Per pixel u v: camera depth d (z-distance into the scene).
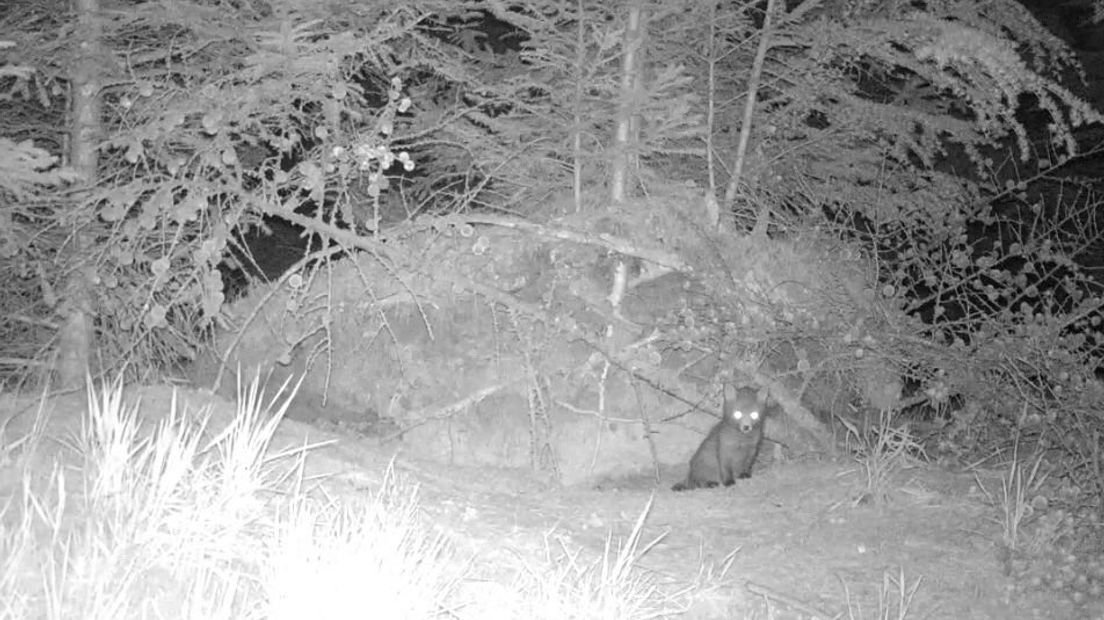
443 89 13.05
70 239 9.10
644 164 11.66
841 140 12.55
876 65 12.29
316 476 6.38
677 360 10.80
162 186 8.53
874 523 8.02
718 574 6.86
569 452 10.41
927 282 11.10
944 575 7.27
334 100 9.04
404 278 9.85
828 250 11.87
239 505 5.44
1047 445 8.62
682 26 10.95
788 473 9.28
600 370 10.45
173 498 5.17
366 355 10.67
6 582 4.34
